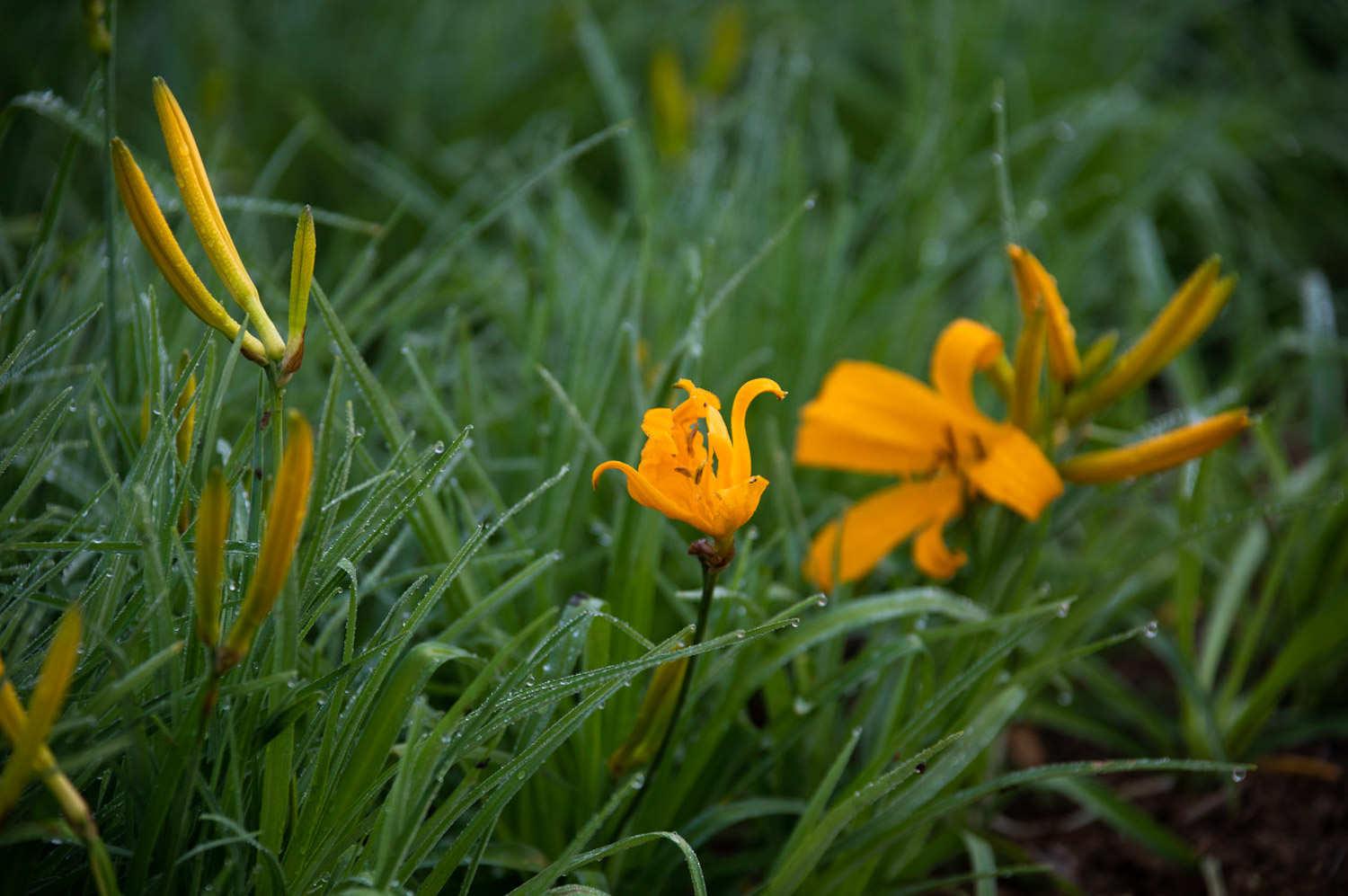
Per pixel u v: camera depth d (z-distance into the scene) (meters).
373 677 0.84
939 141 1.29
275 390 0.82
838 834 0.90
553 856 0.92
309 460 0.77
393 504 0.89
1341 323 1.40
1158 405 1.32
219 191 1.12
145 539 0.80
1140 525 1.13
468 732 0.84
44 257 0.97
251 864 0.84
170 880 0.81
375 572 0.91
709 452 0.84
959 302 1.29
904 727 0.92
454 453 0.85
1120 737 1.03
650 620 0.94
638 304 1.03
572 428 1.01
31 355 0.90
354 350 0.89
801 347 1.14
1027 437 0.96
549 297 1.09
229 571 0.86
